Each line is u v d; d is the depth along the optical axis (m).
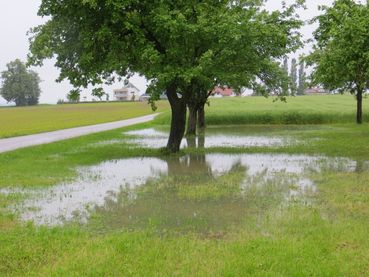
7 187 13.23
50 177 14.95
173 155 20.77
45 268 6.50
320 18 22.77
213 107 61.25
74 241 7.75
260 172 15.66
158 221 9.29
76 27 19.92
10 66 148.25
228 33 18.66
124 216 9.86
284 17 21.27
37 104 152.88
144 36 19.23
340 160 18.11
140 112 77.50
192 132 33.09
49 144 25.73
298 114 48.41
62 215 10.01
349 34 18.36
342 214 9.49
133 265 6.52
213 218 9.52
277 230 8.32
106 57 20.06
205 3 20.09
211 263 6.54
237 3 25.45
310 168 16.25
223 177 14.72
